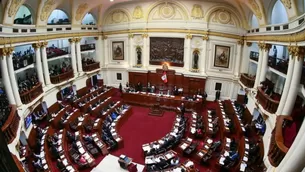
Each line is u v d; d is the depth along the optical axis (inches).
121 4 918.4
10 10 480.7
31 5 598.2
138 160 531.8
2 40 469.4
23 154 467.2
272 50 712.4
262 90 547.5
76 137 571.8
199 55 884.0
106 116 700.0
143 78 963.3
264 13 567.8
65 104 776.9
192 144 559.2
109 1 861.2
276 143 293.0
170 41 903.1
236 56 841.5
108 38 997.2
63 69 815.7
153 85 954.7
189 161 483.8
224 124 636.1
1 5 458.3
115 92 985.5
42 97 645.3
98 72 1013.2
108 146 564.7
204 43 857.5
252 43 802.2
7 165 57.4
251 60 767.7
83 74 899.4
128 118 756.0
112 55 1014.4
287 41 435.2
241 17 792.3
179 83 918.4
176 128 626.8
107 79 1039.0
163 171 454.9
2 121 373.7
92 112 729.0
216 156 529.7
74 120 666.2
